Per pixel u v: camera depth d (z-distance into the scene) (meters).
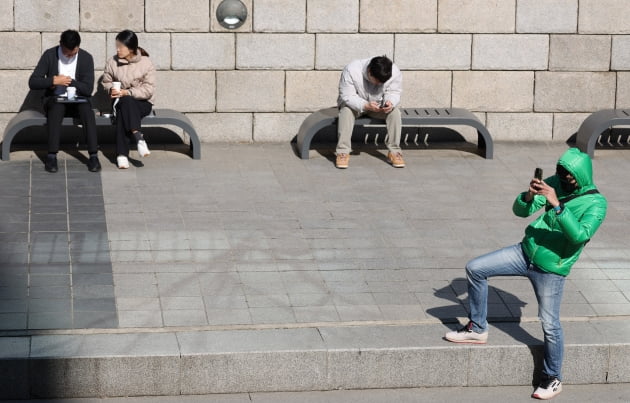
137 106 12.12
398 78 12.55
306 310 8.70
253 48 13.22
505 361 8.26
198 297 8.84
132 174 12.06
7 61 12.77
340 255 9.93
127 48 12.12
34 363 7.63
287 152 13.22
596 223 7.67
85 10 12.77
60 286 8.92
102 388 7.76
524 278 9.56
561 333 8.00
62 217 10.55
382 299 8.99
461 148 13.70
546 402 8.06
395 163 12.70
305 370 8.02
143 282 9.09
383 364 8.11
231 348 7.94
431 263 9.85
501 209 11.41
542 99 13.83
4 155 12.31
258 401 7.86
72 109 12.20
